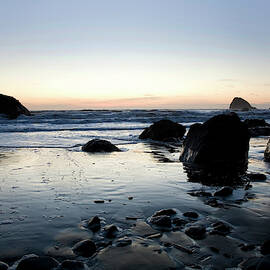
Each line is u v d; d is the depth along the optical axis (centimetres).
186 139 1131
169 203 518
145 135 1898
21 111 4700
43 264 283
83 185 649
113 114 4822
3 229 391
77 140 1722
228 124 1021
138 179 724
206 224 410
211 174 799
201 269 287
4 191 589
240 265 293
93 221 411
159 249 330
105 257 311
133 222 420
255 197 559
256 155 1177
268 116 5147
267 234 375
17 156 1094
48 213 459
